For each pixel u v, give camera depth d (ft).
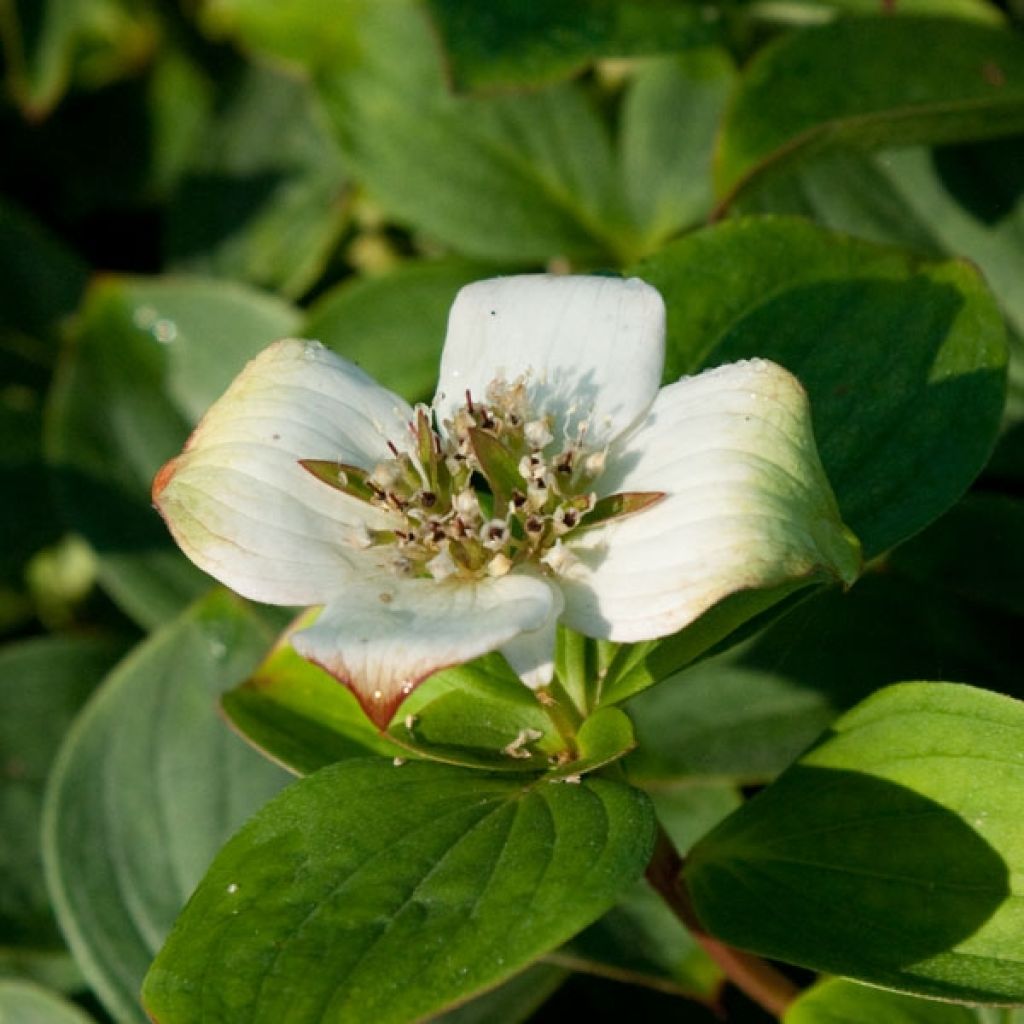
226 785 0.91
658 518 0.74
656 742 0.87
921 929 0.76
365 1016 0.72
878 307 0.83
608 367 0.76
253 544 0.75
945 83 0.88
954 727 0.77
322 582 0.75
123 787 0.91
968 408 0.81
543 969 0.88
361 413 0.77
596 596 0.74
